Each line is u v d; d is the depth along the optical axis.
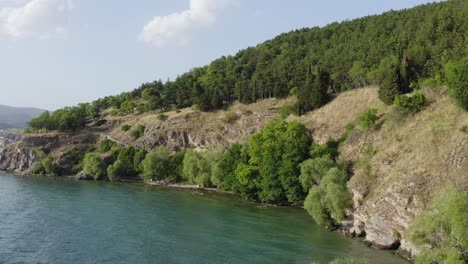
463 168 62.56
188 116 183.25
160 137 177.88
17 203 103.69
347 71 141.00
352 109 124.50
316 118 132.50
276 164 108.81
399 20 170.25
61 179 164.88
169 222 84.94
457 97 75.38
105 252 64.38
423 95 93.31
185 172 148.12
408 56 115.31
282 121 130.25
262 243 69.56
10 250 64.81
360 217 73.50
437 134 73.44
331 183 80.31
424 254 49.41
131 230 77.75
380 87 112.75
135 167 168.88
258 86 170.62
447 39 111.81
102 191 128.75
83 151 188.75
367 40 154.50
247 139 154.25
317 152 108.00
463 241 45.97
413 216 62.88
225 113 176.00
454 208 47.75
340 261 51.19
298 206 106.44
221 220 87.56
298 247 67.06
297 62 180.38
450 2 160.88
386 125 99.88
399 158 78.50
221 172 131.12
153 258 61.59
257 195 115.00
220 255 62.94
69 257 61.91
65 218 86.81
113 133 199.38
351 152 103.62
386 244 65.94
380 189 73.50
